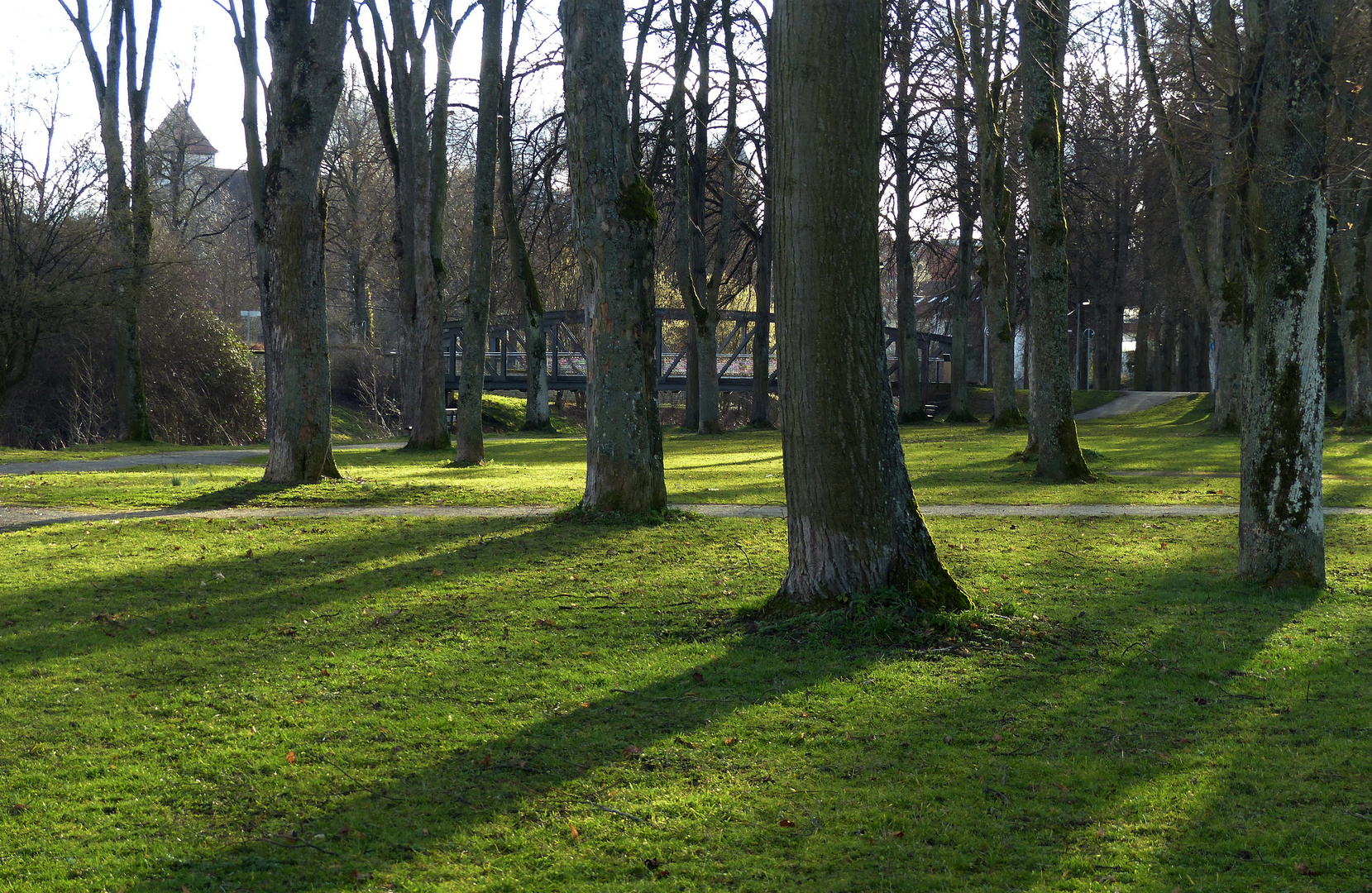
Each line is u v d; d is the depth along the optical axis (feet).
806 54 24.45
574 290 183.21
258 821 15.56
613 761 17.74
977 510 50.06
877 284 25.93
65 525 46.73
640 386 46.47
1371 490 55.52
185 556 38.75
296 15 56.03
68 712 20.65
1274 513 30.96
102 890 13.41
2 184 99.55
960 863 13.85
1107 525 44.73
